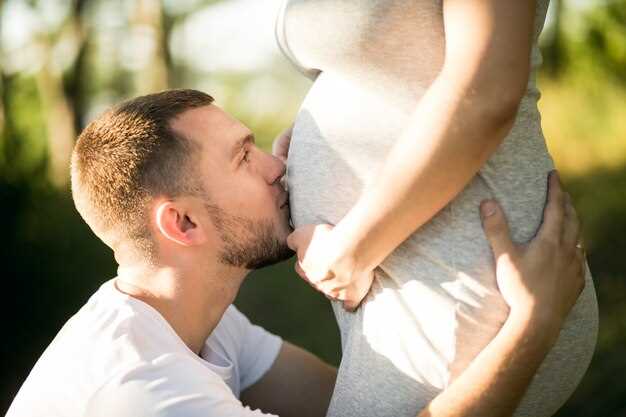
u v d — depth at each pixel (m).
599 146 6.72
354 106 1.55
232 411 1.60
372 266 1.49
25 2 9.83
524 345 1.45
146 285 1.80
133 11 10.80
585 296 1.61
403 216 1.42
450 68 1.38
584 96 6.87
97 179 1.78
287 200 1.82
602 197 6.00
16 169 6.58
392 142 1.51
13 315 5.39
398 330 1.55
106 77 11.16
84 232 6.48
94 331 1.71
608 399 3.78
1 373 4.80
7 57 9.55
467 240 1.50
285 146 1.90
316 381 2.13
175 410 1.57
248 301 5.87
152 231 1.77
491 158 1.49
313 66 1.61
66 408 1.64
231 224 1.77
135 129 1.76
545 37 6.88
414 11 1.47
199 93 1.84
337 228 1.50
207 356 1.96
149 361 1.64
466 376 1.48
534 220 1.51
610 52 6.70
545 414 1.64
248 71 15.62
